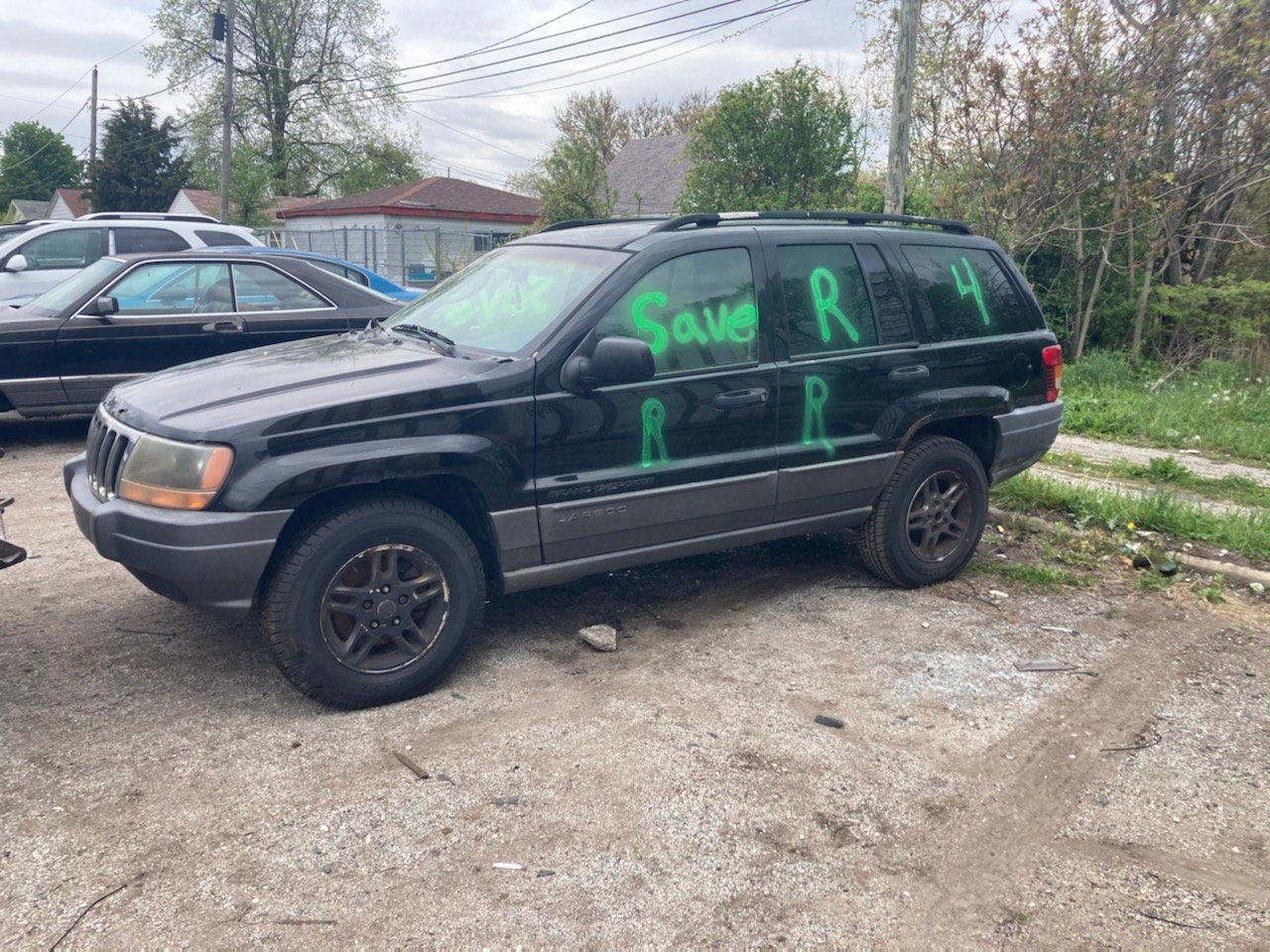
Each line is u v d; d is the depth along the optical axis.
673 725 3.93
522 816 3.29
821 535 6.50
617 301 4.36
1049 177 14.06
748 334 4.73
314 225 37.19
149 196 41.31
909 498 5.32
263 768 3.54
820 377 4.91
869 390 5.08
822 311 4.98
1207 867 3.16
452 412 3.99
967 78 14.17
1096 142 13.91
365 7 47.00
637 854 3.12
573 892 2.93
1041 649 4.79
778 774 3.59
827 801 3.44
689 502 4.59
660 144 34.56
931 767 3.69
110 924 2.74
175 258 8.52
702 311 4.61
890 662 4.58
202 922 2.76
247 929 2.73
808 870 3.07
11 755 3.58
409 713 3.97
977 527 5.66
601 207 24.72
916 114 15.41
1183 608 5.41
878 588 5.55
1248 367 14.48
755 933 2.79
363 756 3.64
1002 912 2.92
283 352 4.77
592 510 4.34
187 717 3.89
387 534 3.90
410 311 5.26
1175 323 15.46
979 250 5.74
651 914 2.85
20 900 2.82
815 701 4.17
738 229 4.82
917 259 5.41
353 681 3.91
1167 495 7.00
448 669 4.21
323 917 2.79
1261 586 5.71
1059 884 3.05
